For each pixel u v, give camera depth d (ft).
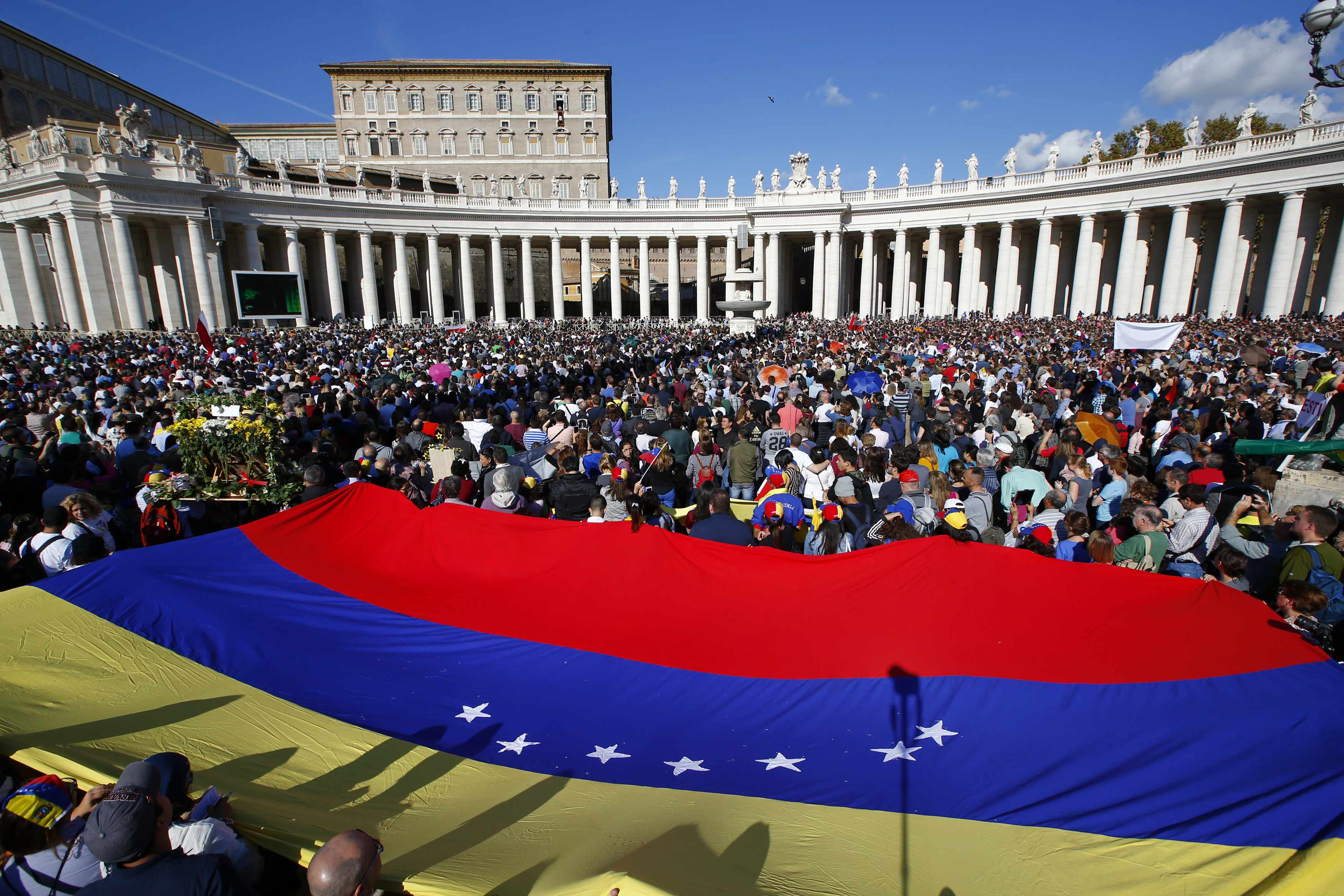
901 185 214.69
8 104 208.54
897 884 11.58
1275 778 13.58
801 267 279.28
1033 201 191.52
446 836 12.76
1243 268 169.48
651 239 245.24
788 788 14.42
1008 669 17.98
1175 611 19.20
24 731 14.82
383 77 294.66
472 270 283.79
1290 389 54.70
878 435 43.29
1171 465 35.12
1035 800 13.83
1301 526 22.94
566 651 19.85
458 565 24.61
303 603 22.27
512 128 301.84
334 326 173.99
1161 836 12.48
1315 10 28.22
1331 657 19.31
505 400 54.39
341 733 16.15
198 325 91.76
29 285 178.19
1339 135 140.15
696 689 18.13
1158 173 167.02
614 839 12.58
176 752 14.75
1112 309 209.36
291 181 208.33
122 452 38.96
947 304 243.81
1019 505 32.60
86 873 11.48
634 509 24.93
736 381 62.23
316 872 9.59
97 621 20.22
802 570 22.70
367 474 35.63
